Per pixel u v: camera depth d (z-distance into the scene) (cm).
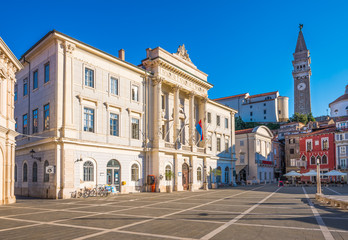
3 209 1834
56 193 2575
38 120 2939
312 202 2248
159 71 3706
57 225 1252
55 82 2716
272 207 1917
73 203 2197
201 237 1013
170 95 4031
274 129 10094
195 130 4500
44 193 2714
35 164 2933
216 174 4728
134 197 2744
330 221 1346
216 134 5131
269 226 1219
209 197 2762
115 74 3275
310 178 7169
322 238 997
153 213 1630
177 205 2052
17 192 3206
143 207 1928
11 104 2334
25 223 1305
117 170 3194
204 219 1410
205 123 4550
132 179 3378
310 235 1044
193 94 4259
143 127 3575
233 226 1220
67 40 2773
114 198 2630
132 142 3397
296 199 2525
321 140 7181
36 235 1053
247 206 1983
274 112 11050
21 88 3338
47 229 1163
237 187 4900
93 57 3045
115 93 3278
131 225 1248
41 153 2828
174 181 3797
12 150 2289
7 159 2197
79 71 2894
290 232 1095
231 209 1814
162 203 2195
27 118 3145
